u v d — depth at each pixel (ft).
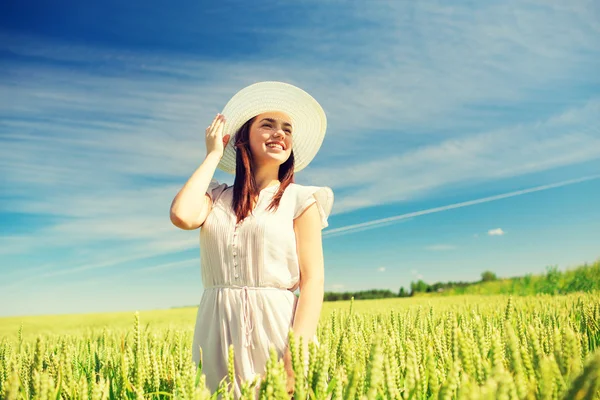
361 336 10.82
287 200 10.04
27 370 8.89
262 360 9.05
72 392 7.47
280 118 10.57
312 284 9.66
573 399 4.39
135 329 8.38
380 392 6.57
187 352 6.32
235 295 9.37
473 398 4.38
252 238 9.45
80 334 20.99
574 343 6.07
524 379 6.01
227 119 11.17
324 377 6.09
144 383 8.36
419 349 9.43
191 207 9.58
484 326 10.82
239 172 10.27
